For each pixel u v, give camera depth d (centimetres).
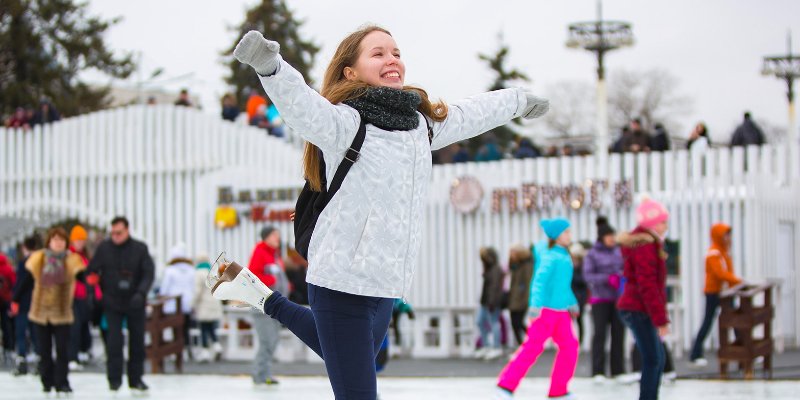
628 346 1784
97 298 1792
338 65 498
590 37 2475
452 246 2156
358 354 474
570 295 1105
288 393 1310
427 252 2181
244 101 5562
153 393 1322
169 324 1661
